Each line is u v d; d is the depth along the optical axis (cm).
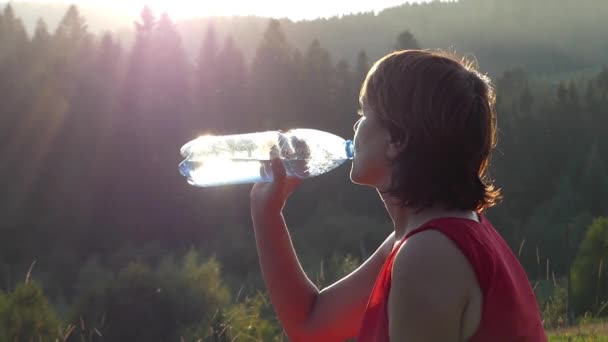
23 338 924
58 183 5112
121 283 1451
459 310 125
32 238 4741
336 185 4197
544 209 4581
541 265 557
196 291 1505
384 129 143
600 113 5734
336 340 187
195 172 219
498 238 141
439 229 128
